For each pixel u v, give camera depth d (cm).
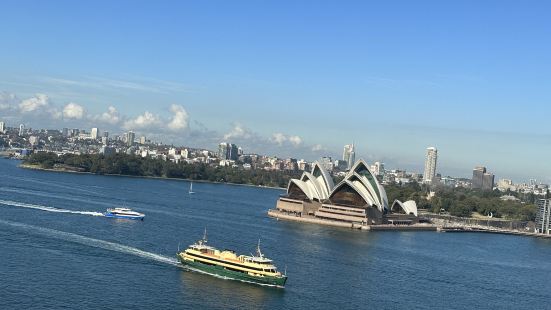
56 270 15450
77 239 19725
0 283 13838
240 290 15238
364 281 17775
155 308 13275
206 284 15488
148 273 16075
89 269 15888
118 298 13688
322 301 15112
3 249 17100
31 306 12588
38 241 18738
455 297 17200
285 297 15050
